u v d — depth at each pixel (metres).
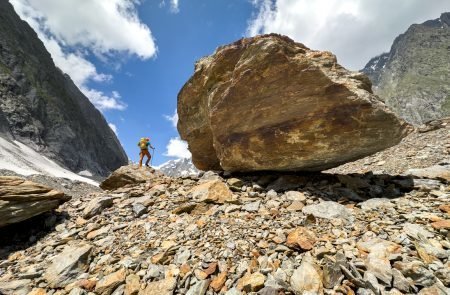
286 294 3.60
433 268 3.59
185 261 4.67
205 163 11.37
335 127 6.54
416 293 3.36
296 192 6.97
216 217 6.27
